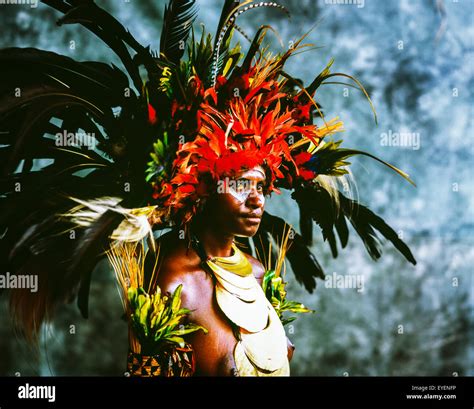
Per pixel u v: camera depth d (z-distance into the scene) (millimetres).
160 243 2047
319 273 2480
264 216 2412
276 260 2457
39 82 1990
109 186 1956
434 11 4234
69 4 2045
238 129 2004
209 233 2016
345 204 2404
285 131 2090
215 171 1957
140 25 3906
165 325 1861
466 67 4297
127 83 2051
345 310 4180
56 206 1908
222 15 2119
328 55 4133
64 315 3982
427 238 4270
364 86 4188
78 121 2062
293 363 4113
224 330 1943
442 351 4250
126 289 1950
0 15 3873
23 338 1914
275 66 2125
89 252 1840
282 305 2254
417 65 4234
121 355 3996
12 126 1985
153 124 1909
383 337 4203
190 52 2070
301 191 2355
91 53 3922
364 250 4188
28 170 1983
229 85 2033
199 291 1949
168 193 1938
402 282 4230
